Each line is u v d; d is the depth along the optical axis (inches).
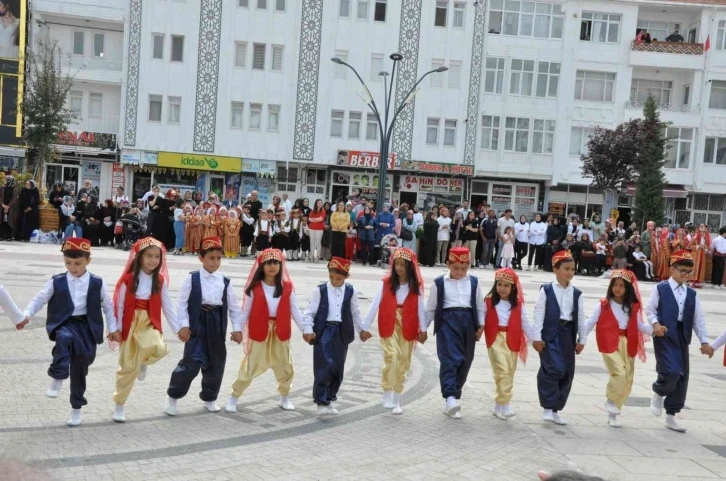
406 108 1455.5
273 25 1419.8
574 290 290.2
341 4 1434.5
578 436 269.3
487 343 293.3
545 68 1497.3
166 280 262.8
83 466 206.2
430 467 224.7
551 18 1493.6
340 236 895.1
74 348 239.8
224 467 213.5
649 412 311.7
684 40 1557.6
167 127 1406.3
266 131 1433.3
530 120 1496.1
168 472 206.2
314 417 274.5
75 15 1364.4
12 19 1331.2
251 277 279.4
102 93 1424.7
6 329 392.5
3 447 52.1
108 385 300.0
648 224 974.4
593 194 1528.1
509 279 289.4
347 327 283.7
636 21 1510.8
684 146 1530.5
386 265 884.0
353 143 1451.8
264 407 285.1
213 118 1417.3
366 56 1444.4
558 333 286.0
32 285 537.0
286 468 215.9
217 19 1405.0
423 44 1453.0
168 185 1429.6
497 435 264.1
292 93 1429.6
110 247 920.3
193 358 262.8
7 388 282.8
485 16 1469.0
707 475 230.5
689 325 288.8
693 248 928.3
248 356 275.6
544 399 283.4
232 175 1444.4
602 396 334.0
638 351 293.9
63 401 272.4
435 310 294.8
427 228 932.6
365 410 288.8
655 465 238.5
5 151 1341.0
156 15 1390.3
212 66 1409.9
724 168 1525.6
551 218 1005.8
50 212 924.6
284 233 905.5
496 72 1487.5
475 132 1480.1
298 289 612.1
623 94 1515.7
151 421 256.7
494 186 1521.9
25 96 1168.2
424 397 315.3
